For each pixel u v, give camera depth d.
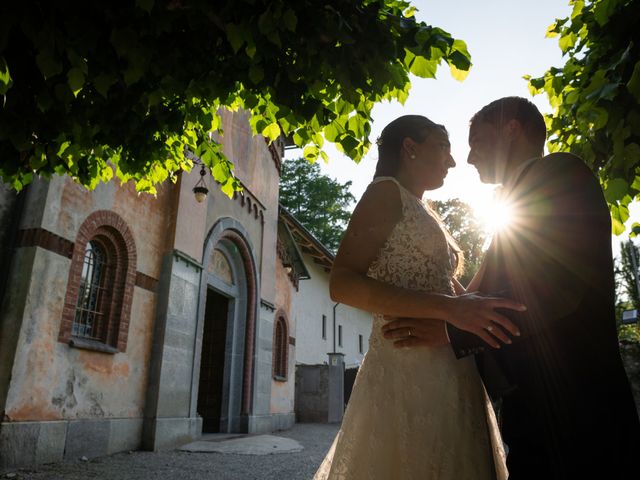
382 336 1.71
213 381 12.55
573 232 1.23
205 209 10.83
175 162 4.55
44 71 2.50
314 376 19.31
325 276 25.39
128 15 2.57
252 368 12.77
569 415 1.18
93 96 3.29
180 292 9.55
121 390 8.05
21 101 3.07
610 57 2.57
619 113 2.38
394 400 1.60
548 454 1.20
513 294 1.29
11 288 6.46
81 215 7.41
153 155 4.02
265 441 10.20
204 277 10.56
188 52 2.92
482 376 1.44
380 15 2.62
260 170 14.25
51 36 2.46
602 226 1.25
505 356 1.33
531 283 1.25
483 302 1.29
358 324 29.70
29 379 6.34
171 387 9.02
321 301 24.56
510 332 1.25
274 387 14.88
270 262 14.57
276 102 2.95
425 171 1.87
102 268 8.16
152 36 2.74
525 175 1.38
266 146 14.79
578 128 3.02
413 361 1.62
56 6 2.47
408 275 1.64
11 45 2.79
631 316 15.80
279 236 16.88
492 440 1.69
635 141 2.61
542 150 1.59
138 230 8.74
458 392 1.57
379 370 1.67
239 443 9.59
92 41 2.61
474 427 1.55
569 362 1.20
